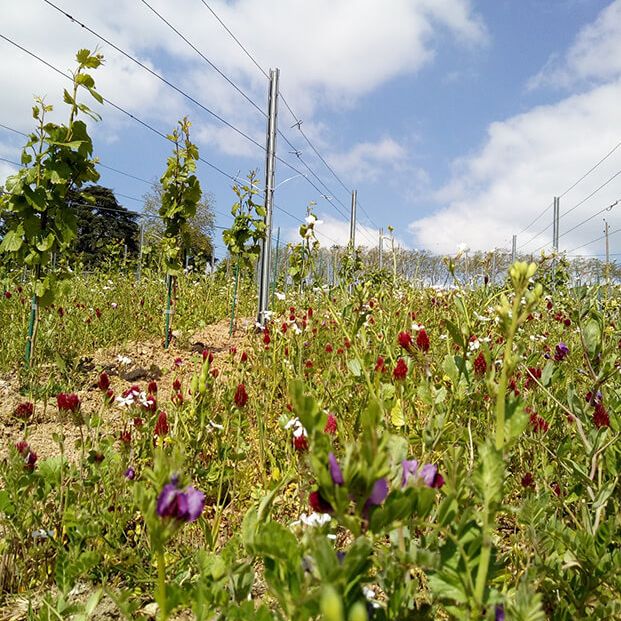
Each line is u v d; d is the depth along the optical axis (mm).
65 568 1681
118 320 8328
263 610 975
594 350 2143
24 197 5344
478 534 1004
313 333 5043
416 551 912
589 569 1421
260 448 2861
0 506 2033
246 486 2637
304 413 817
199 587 1055
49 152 5441
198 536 2379
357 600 867
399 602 953
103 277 12508
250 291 14016
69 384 4660
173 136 8000
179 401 2857
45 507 2260
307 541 941
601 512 1642
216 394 3645
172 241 8039
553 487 2412
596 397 2113
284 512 2502
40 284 5441
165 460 1004
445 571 989
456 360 2086
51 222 5637
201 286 12859
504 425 1006
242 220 9398
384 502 858
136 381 5328
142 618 1265
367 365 2385
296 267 8758
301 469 2199
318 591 825
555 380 2766
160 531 961
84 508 2166
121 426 3498
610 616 1327
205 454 2812
